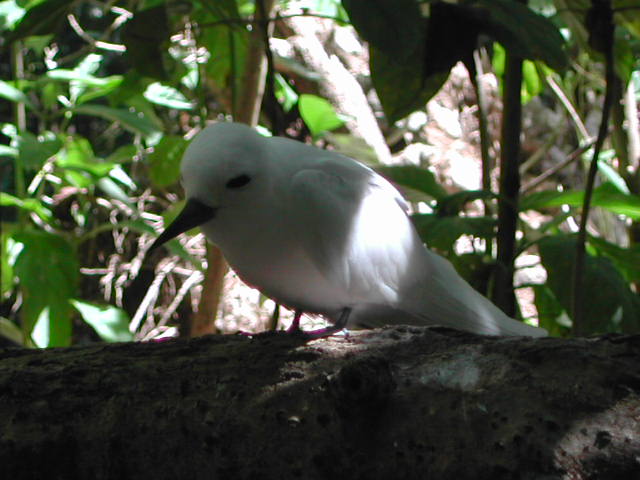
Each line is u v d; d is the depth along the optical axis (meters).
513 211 0.84
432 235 0.81
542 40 0.70
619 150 0.96
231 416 0.53
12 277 1.14
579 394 0.49
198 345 0.56
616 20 0.88
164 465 0.53
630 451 0.47
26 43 1.21
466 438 0.49
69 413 0.54
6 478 0.54
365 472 0.50
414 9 0.68
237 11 0.90
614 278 0.80
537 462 0.48
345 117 1.24
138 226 1.10
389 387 0.51
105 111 1.08
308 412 0.52
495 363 0.51
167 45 0.92
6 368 0.56
